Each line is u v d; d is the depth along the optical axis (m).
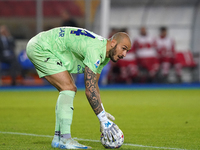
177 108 31.66
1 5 61.22
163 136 18.59
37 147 15.55
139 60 58.28
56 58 15.63
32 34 61.41
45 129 20.86
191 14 63.75
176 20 64.12
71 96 15.39
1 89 54.72
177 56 60.78
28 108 31.58
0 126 21.92
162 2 62.91
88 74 14.83
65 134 15.14
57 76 15.42
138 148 15.50
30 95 45.28
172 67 60.28
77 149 14.98
